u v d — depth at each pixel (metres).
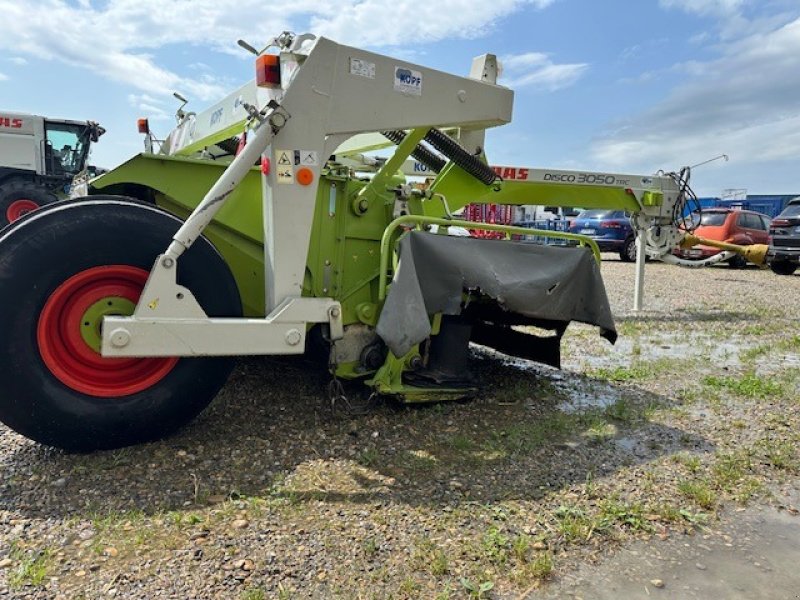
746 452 3.21
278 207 2.81
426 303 3.26
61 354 2.66
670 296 9.44
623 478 2.85
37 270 2.52
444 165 4.98
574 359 5.29
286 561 2.06
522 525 2.38
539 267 3.59
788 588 2.07
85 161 13.22
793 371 4.93
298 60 2.80
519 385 4.29
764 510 2.62
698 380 4.65
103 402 2.69
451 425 3.43
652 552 2.26
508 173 6.34
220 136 3.76
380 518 2.37
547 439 3.29
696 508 2.60
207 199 2.67
